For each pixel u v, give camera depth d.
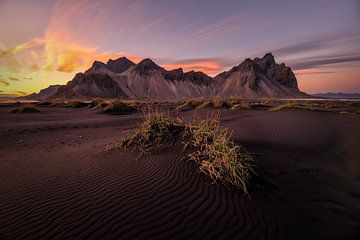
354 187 4.25
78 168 5.09
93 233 2.62
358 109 28.61
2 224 2.85
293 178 4.64
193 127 6.77
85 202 3.38
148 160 5.32
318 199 3.72
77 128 13.13
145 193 3.65
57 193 3.74
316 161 5.94
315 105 36.69
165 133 6.99
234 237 2.58
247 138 8.52
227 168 4.21
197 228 2.72
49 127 13.17
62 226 2.77
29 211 3.16
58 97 178.00
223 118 16.41
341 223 3.02
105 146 7.49
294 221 3.02
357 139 8.65
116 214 3.02
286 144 7.80
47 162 5.77
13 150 7.47
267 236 2.63
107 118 18.70
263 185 4.14
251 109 27.36
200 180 4.09
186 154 5.38
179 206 3.23
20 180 4.42
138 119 17.89
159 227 2.73
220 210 3.14
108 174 4.58
